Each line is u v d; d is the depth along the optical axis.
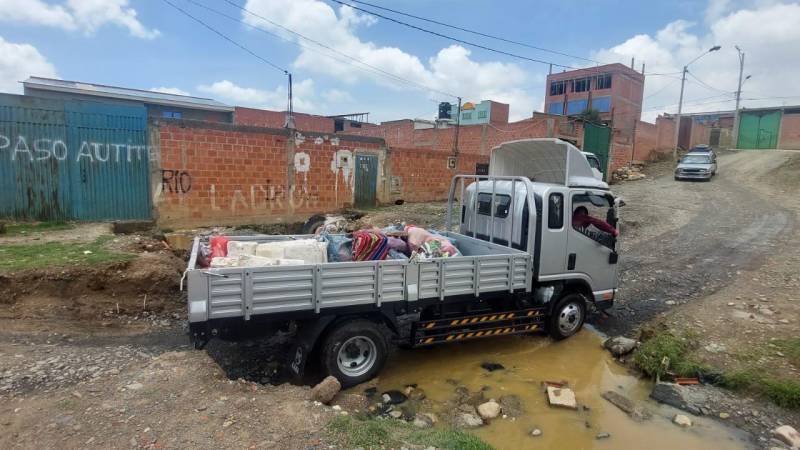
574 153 6.41
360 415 4.44
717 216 15.63
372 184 16.56
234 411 3.85
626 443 4.27
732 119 51.50
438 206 17.39
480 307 6.07
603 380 5.55
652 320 7.24
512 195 6.32
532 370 5.74
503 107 45.47
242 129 12.75
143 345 5.78
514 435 4.37
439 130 29.86
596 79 52.75
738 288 8.35
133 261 7.36
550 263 6.12
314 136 14.41
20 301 6.29
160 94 29.41
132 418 3.65
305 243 5.54
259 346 5.97
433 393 5.11
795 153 32.16
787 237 12.24
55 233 9.31
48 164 10.22
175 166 11.73
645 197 20.05
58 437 3.37
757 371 5.25
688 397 4.95
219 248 5.59
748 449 4.17
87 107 10.54
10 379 4.34
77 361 4.91
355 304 4.93
